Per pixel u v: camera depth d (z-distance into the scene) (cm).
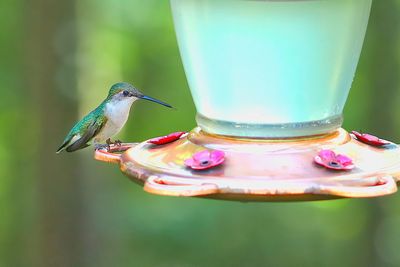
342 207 1808
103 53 1708
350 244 1772
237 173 436
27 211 1708
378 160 469
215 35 477
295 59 470
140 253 1723
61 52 1270
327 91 484
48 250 1323
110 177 1491
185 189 414
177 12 504
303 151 460
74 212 1323
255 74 475
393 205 1623
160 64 1802
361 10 482
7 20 1586
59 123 1276
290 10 462
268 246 1780
